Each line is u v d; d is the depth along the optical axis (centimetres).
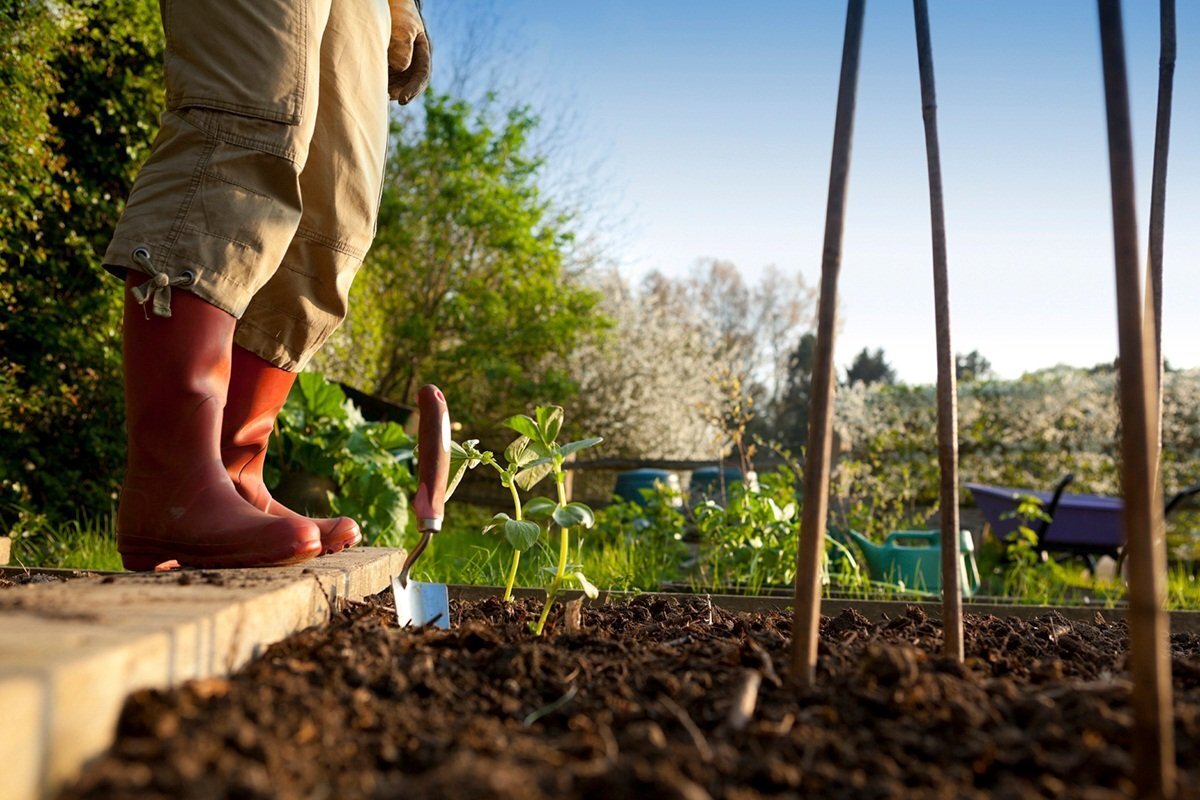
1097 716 98
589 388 1086
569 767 85
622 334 1150
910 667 108
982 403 938
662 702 105
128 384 163
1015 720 101
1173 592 425
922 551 432
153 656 90
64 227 458
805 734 95
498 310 953
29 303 442
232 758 78
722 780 84
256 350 188
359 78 193
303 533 162
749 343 2328
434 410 150
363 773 82
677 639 154
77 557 354
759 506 404
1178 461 874
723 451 583
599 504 744
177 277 158
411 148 983
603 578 347
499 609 193
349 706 98
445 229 974
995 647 161
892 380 2736
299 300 189
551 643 139
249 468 191
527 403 993
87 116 471
